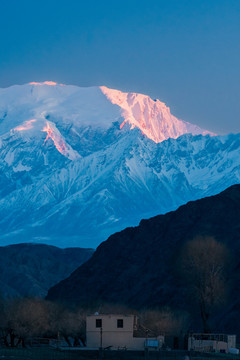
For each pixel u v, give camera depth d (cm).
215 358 19088
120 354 19112
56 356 18250
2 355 17962
